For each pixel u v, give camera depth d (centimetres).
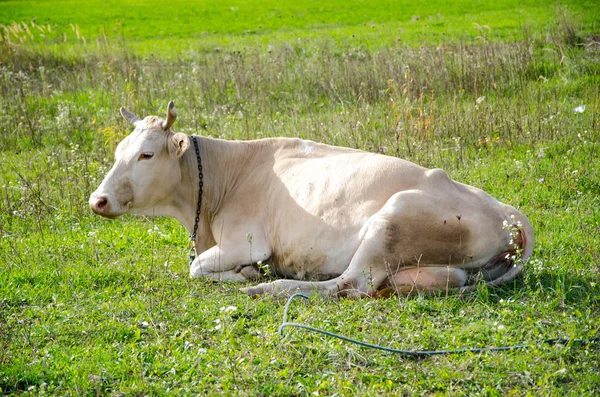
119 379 550
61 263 809
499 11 2797
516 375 525
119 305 676
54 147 1330
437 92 1521
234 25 3117
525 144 1146
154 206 802
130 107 1514
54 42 2712
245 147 823
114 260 820
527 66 1623
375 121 1310
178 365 559
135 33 2983
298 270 743
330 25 2941
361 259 676
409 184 696
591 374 521
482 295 661
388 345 579
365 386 520
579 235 811
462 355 559
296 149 802
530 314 623
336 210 715
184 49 2380
